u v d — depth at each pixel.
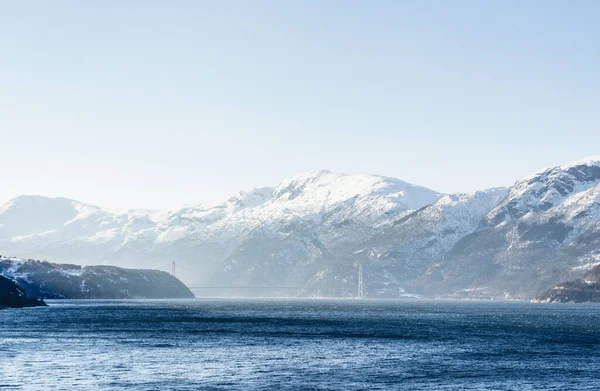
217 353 174.12
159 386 128.62
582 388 128.25
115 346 188.50
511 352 179.12
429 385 130.75
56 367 149.00
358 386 129.50
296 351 179.25
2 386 127.88
